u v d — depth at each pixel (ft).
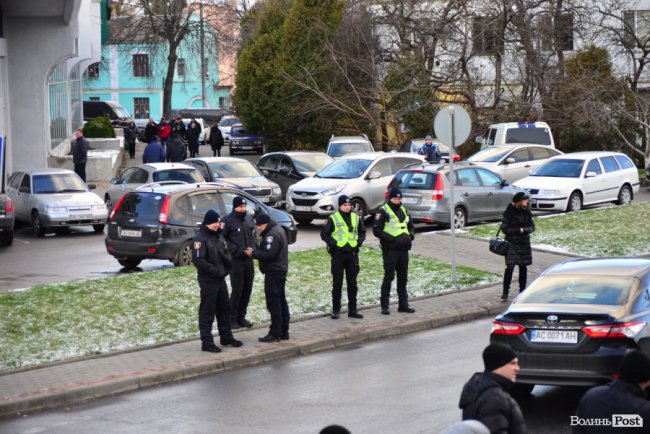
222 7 300.20
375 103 185.47
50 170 118.93
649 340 42.68
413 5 183.11
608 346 41.83
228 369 54.85
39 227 112.06
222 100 366.63
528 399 46.24
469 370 51.83
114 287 72.69
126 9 320.91
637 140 188.34
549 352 42.68
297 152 137.39
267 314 67.31
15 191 117.80
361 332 61.82
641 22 213.25
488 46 180.65
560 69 179.63
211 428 42.45
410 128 186.60
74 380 50.65
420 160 122.31
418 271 83.35
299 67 197.36
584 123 172.35
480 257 90.17
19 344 58.13
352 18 191.42
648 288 45.16
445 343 59.72
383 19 187.52
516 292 75.36
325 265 84.17
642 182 160.15
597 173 125.29
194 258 56.54
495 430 26.12
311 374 52.70
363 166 117.60
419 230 113.39
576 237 99.76
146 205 82.74
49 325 62.34
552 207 120.26
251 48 206.39
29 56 155.02
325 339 59.93
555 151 139.44
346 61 183.62
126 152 230.27
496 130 150.51
